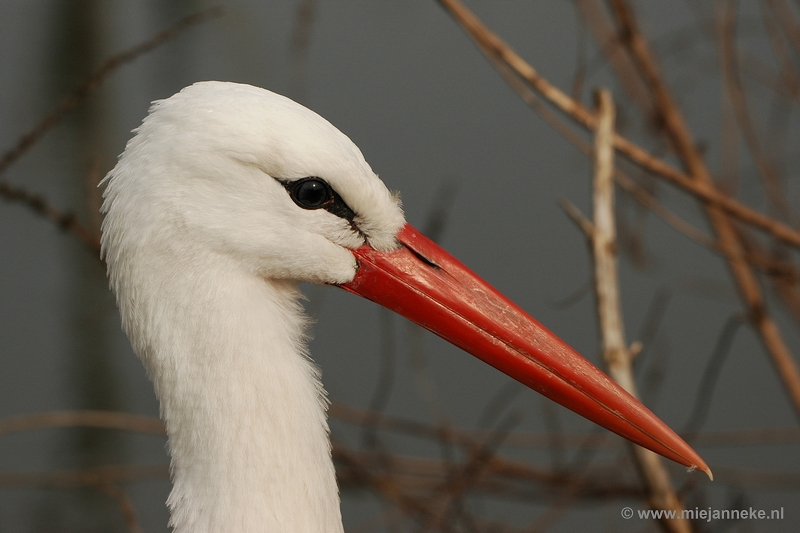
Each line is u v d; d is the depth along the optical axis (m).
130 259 4.63
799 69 11.06
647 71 9.18
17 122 16.34
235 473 4.57
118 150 15.59
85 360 13.05
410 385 12.45
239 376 4.60
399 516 10.16
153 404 12.39
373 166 15.01
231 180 4.59
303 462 4.65
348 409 9.98
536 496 10.05
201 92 4.67
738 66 10.63
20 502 11.09
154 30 19.23
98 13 19.98
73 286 14.30
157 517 11.11
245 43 17.81
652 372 10.65
